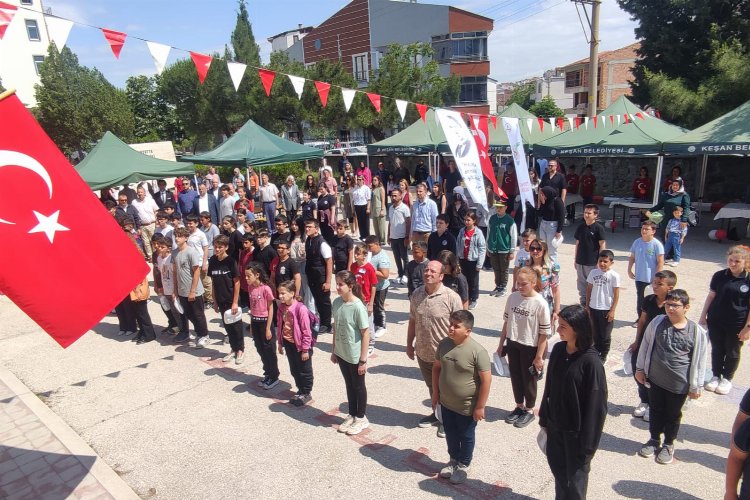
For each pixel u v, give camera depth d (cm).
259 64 2442
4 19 463
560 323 338
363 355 495
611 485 418
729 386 553
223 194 1288
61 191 415
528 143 1703
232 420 557
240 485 447
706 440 475
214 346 772
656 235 1174
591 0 1762
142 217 1230
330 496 425
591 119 1586
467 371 399
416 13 4238
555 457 357
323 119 2491
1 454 513
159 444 519
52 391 652
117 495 441
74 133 2881
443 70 4306
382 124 2816
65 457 502
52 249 404
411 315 503
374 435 510
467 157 733
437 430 507
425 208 954
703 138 1251
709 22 1859
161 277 791
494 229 883
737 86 1606
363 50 4369
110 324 898
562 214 952
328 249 760
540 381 605
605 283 595
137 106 4506
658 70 2016
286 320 559
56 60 2805
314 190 1409
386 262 736
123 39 547
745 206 1227
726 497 273
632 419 518
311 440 509
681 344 417
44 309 396
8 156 394
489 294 934
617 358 657
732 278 527
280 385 637
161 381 662
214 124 2600
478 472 444
